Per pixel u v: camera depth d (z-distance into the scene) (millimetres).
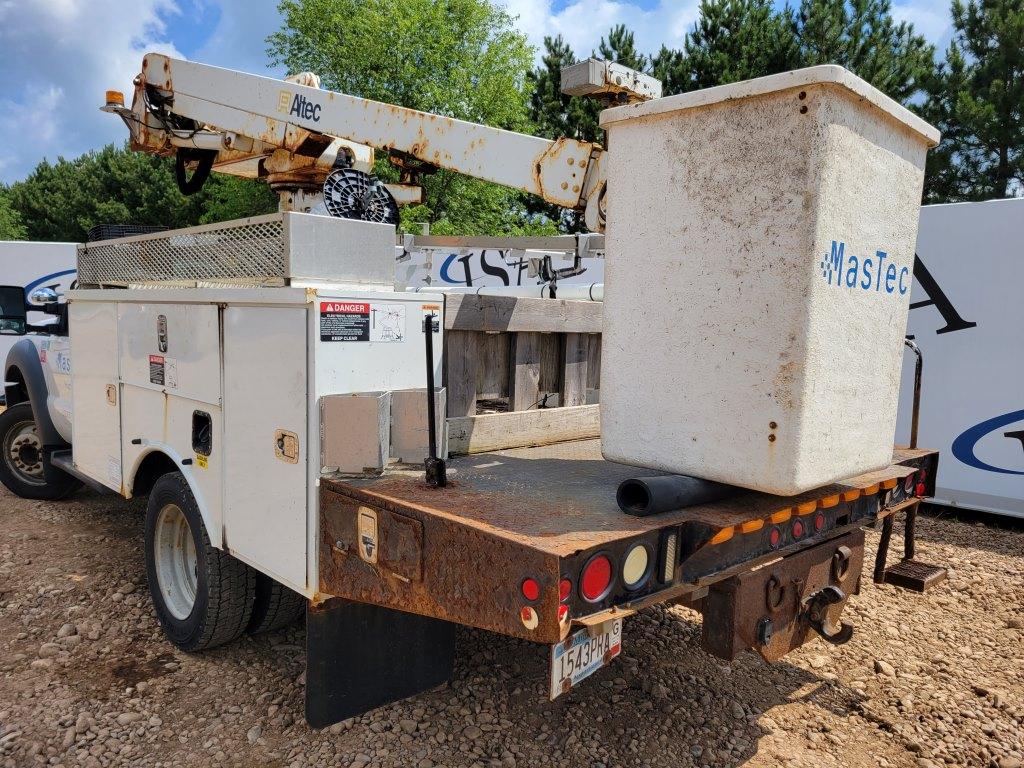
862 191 2035
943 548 5230
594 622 1795
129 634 3473
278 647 3369
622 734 2756
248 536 2727
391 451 2562
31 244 11203
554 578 1733
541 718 2830
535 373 3162
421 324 2668
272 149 4062
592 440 3312
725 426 2072
